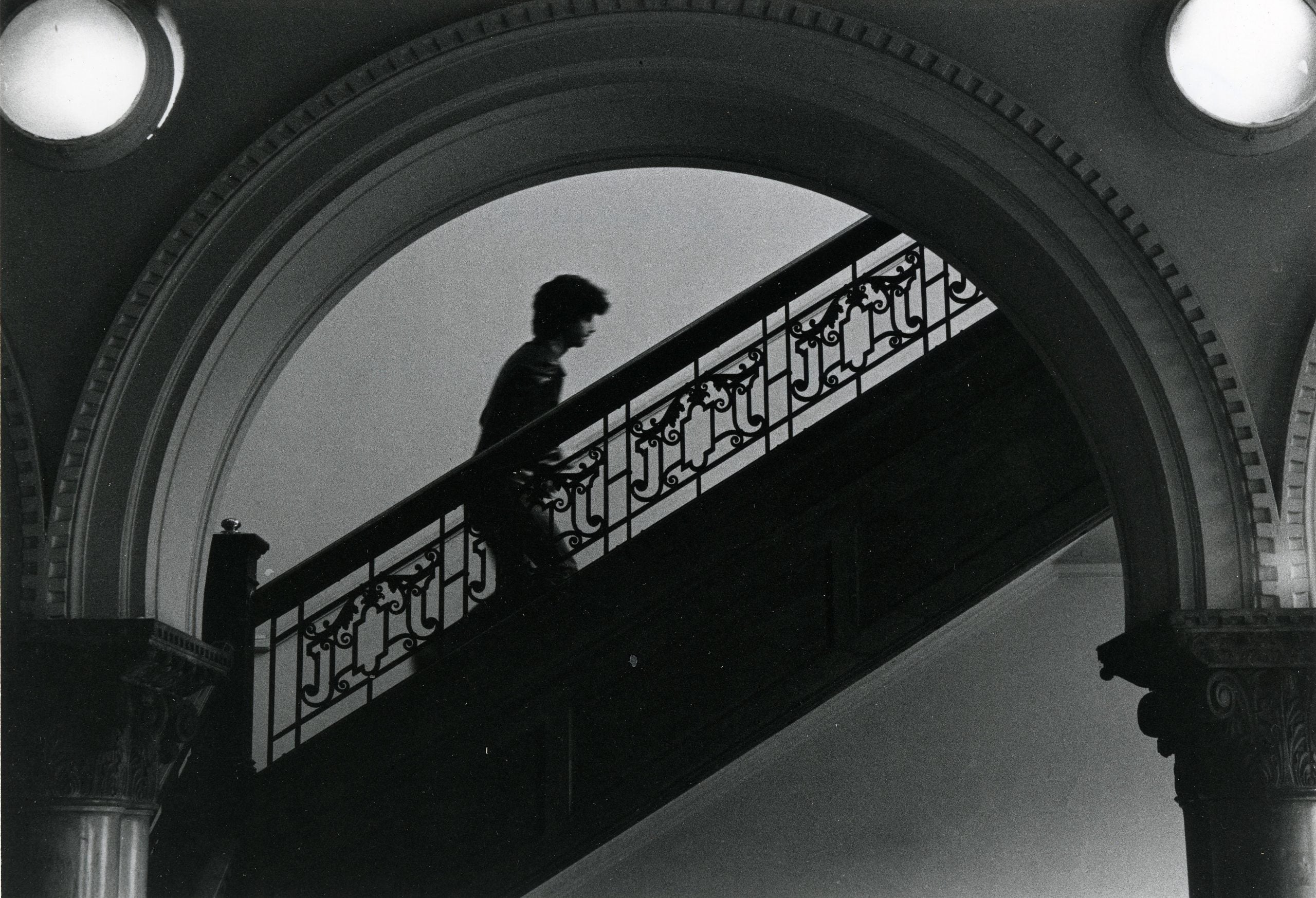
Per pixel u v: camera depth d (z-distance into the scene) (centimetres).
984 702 975
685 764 682
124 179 459
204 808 680
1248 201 455
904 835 960
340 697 711
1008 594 977
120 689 429
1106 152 457
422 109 461
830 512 699
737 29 459
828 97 464
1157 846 948
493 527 737
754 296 739
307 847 682
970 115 459
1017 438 700
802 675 688
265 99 463
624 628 695
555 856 679
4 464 436
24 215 456
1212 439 445
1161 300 452
